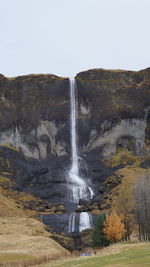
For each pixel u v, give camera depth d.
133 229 98.75
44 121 162.12
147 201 84.06
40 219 119.75
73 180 147.75
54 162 156.25
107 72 171.62
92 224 117.31
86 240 104.12
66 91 166.88
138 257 46.88
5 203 122.19
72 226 119.12
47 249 77.50
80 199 134.62
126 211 95.88
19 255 68.69
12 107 162.38
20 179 146.50
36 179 146.75
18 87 166.62
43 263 56.31
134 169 145.88
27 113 162.38
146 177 92.56
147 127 165.50
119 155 158.50
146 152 160.12
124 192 117.38
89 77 169.62
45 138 160.38
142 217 83.81
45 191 140.88
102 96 165.50
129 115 162.62
